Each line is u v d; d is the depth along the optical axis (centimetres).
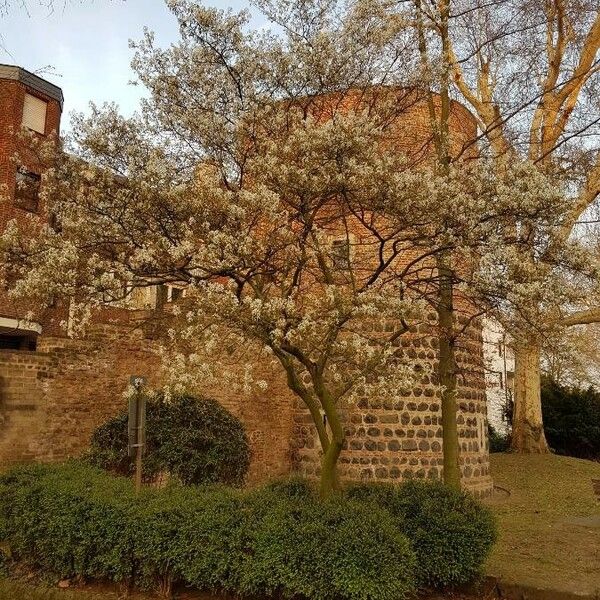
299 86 970
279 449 1441
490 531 750
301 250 828
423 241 834
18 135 1011
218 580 693
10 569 816
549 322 866
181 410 1200
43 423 1106
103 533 752
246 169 894
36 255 835
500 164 839
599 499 1436
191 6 923
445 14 1104
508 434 2480
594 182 1662
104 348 1212
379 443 1341
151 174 792
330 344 766
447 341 972
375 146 815
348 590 634
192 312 785
